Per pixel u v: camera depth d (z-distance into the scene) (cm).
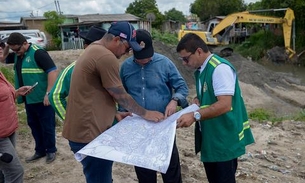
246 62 2383
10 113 348
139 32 330
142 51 329
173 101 341
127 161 253
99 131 293
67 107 305
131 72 352
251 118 960
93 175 310
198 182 464
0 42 395
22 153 562
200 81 308
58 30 3744
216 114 288
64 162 521
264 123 846
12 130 350
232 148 311
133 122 298
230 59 2502
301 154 594
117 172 486
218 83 290
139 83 350
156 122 298
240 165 529
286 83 2044
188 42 299
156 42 2497
